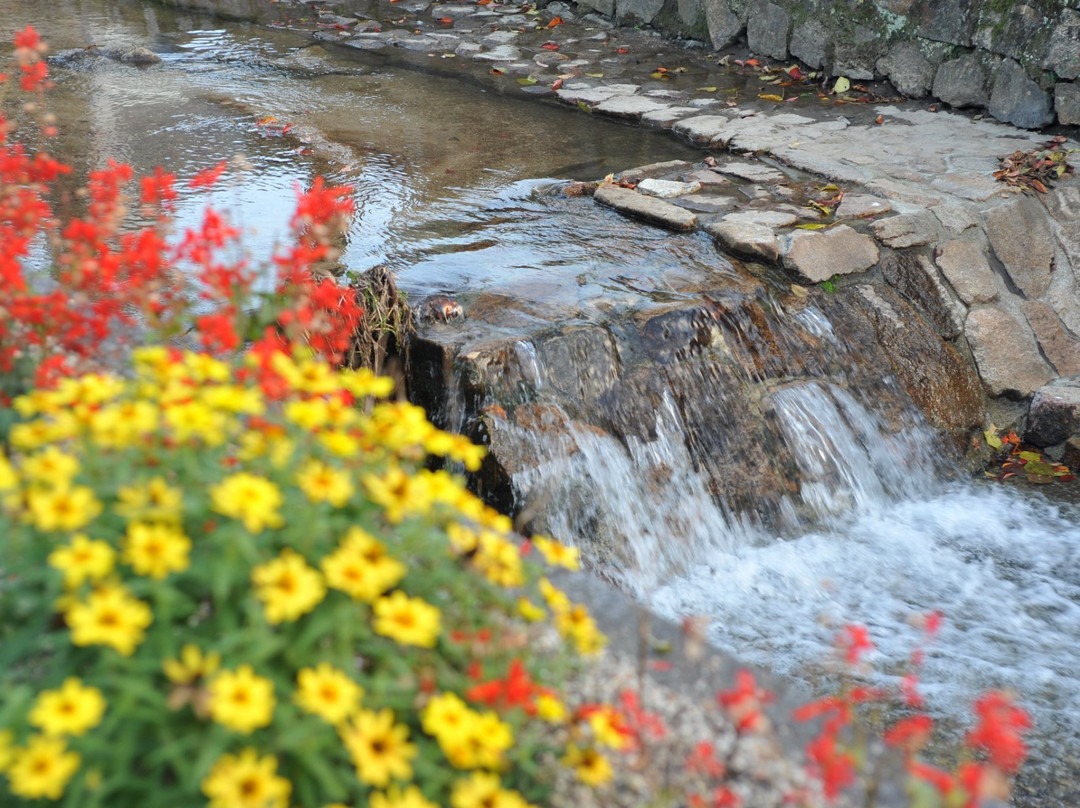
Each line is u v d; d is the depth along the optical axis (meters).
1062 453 4.95
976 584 4.11
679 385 4.30
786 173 5.95
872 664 3.64
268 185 5.75
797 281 4.86
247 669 1.54
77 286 2.68
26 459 1.88
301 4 10.13
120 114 6.84
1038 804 3.12
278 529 1.79
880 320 4.90
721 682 2.18
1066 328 5.28
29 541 1.71
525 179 6.00
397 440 2.00
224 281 2.78
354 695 1.58
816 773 1.97
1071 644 3.79
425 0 10.20
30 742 1.52
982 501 4.66
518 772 1.87
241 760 1.53
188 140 6.40
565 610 2.02
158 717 1.55
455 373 4.00
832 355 4.72
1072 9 6.14
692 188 5.69
